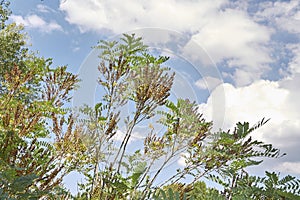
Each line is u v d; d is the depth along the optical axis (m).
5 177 2.21
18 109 3.24
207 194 2.58
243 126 3.06
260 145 2.96
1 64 9.53
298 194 2.28
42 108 3.54
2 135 2.75
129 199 2.83
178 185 2.86
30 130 3.28
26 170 2.67
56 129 3.37
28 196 2.29
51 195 2.60
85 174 3.31
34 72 3.89
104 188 2.92
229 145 3.00
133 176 2.79
